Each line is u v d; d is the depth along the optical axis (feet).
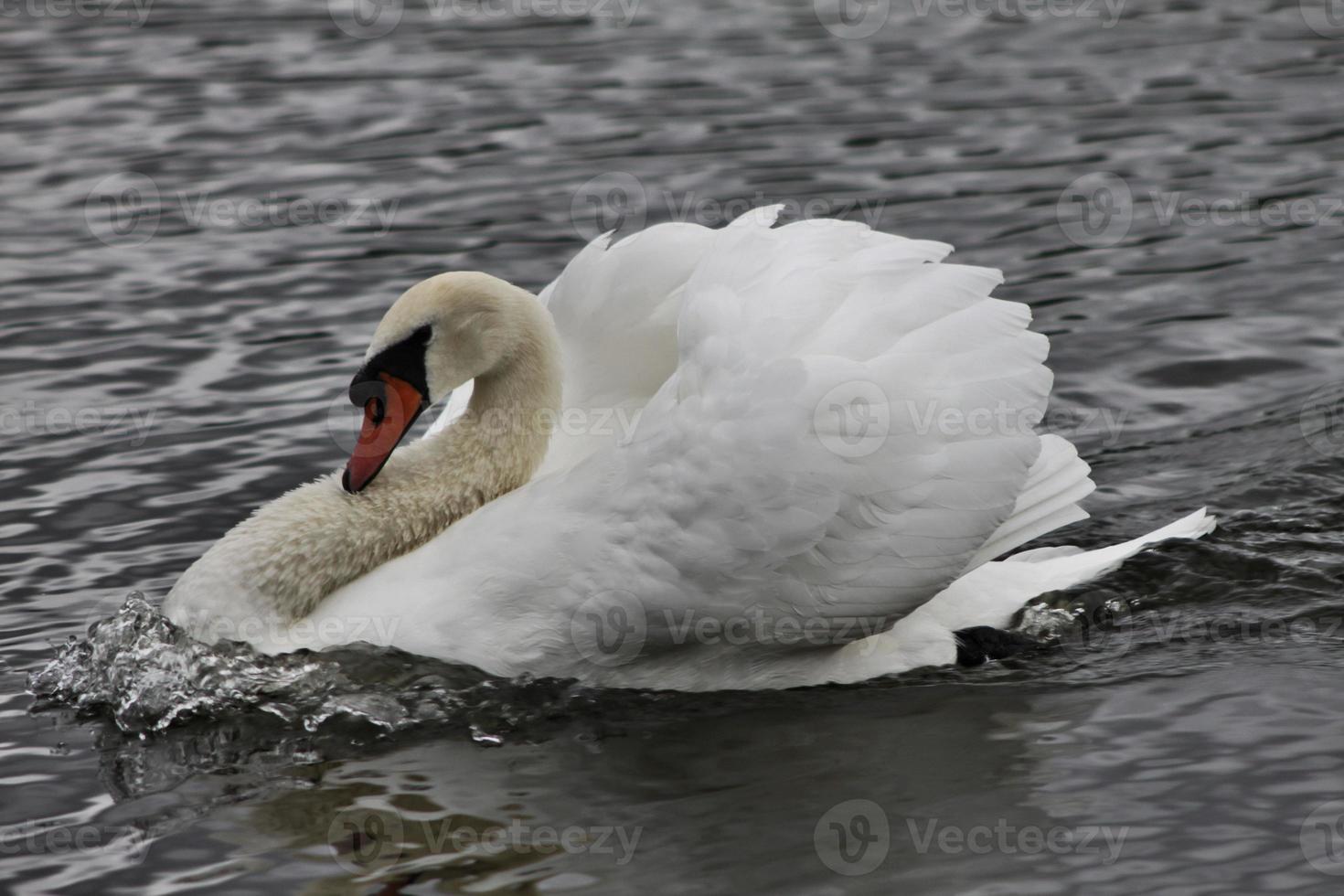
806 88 88.99
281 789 35.35
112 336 61.46
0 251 69.92
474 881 31.45
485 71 93.09
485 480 41.78
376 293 65.00
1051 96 86.58
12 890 31.73
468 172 77.82
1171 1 102.89
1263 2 101.55
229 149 81.76
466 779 35.60
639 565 38.17
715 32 100.01
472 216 72.54
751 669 39.73
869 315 38.27
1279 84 86.74
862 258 39.22
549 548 38.73
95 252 69.56
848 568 38.24
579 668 39.34
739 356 37.70
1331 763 34.27
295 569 40.11
